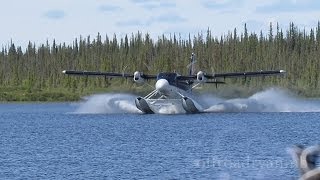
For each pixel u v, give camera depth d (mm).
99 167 71125
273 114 190250
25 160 79250
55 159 79938
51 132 130500
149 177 62844
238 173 64375
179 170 67312
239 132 123000
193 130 127438
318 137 112188
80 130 133750
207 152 86125
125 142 103375
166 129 130625
